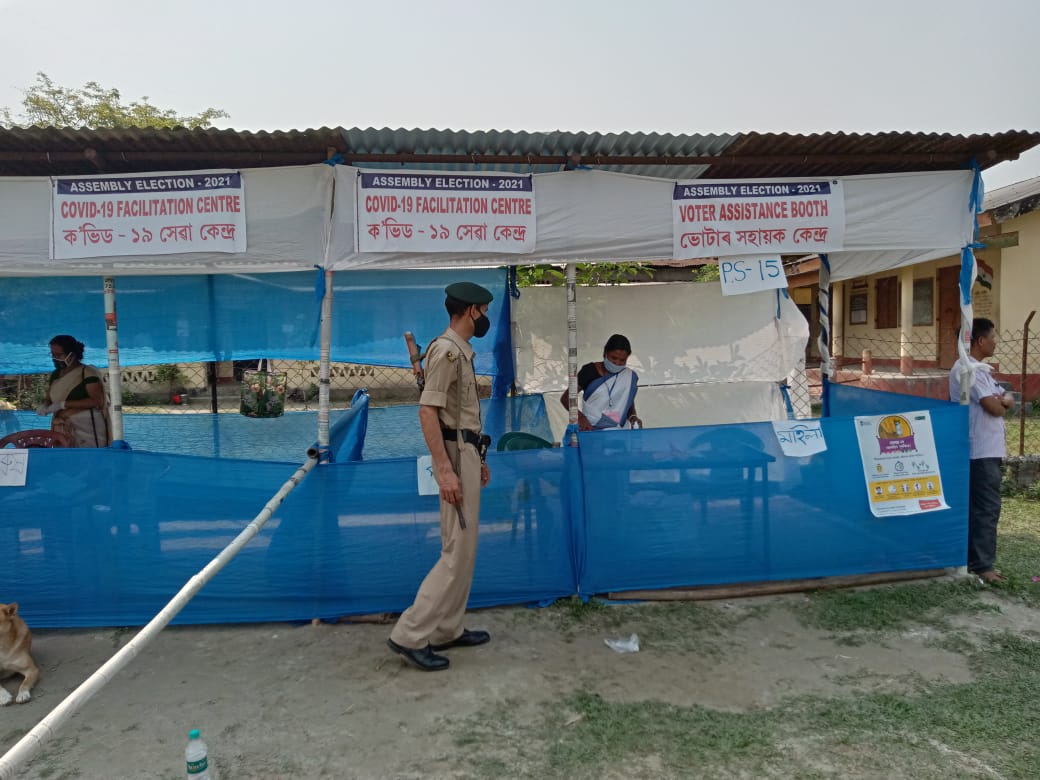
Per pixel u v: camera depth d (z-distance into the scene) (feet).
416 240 14.11
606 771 9.66
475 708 11.27
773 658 12.96
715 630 14.14
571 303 15.19
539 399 22.39
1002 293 42.78
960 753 9.98
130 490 14.19
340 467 14.37
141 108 72.33
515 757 10.00
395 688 11.91
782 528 15.92
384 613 14.69
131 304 20.25
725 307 22.94
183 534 14.26
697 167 15.78
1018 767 9.64
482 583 15.03
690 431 15.47
